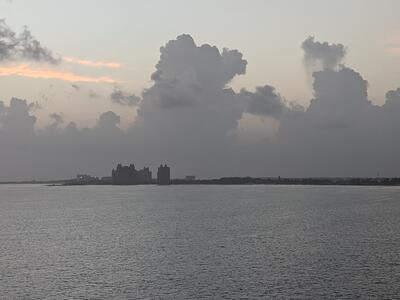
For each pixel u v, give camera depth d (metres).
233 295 56.12
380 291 57.06
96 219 151.25
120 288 59.78
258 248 88.00
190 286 60.25
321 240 97.62
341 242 94.56
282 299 54.34
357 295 55.56
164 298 55.41
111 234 111.25
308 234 107.56
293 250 85.44
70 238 105.06
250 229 118.38
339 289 58.03
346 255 79.81
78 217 159.62
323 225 126.50
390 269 68.44
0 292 58.56
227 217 152.88
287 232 111.56
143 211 184.12
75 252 86.06
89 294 57.38
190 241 97.81
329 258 77.19
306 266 71.06
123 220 146.50
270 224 130.12
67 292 58.28
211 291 57.91
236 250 85.94
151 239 101.62
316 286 59.47
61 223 139.12
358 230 114.69
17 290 59.34
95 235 109.81
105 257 80.56
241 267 70.88
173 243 95.31
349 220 140.25
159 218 151.75
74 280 64.06
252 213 169.00
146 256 81.00
